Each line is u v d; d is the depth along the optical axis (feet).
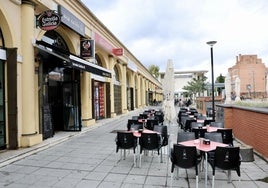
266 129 22.61
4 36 26.09
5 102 26.35
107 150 27.48
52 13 28.55
